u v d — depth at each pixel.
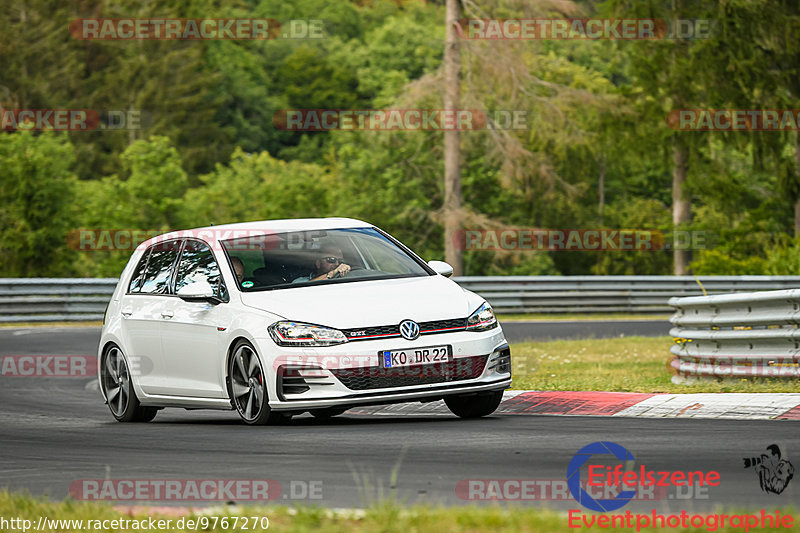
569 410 34.78
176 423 37.00
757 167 170.88
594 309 108.50
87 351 68.00
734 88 171.50
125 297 38.94
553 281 108.00
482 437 28.66
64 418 40.00
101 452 29.42
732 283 110.81
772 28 167.38
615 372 48.94
